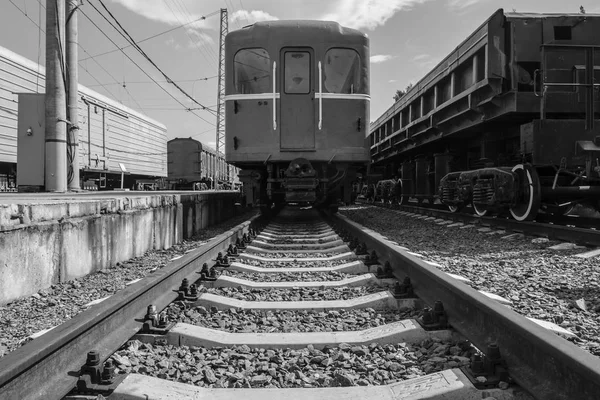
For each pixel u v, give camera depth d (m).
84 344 2.41
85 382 2.11
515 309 3.59
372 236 6.10
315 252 6.55
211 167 36.81
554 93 7.29
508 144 9.58
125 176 32.34
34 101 14.02
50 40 13.12
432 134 11.50
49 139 13.24
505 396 2.05
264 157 9.44
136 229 6.68
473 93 8.37
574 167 7.08
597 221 7.66
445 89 10.29
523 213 7.99
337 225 9.35
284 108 9.44
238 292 4.27
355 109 9.58
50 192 13.23
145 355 2.67
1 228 3.87
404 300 3.74
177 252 7.20
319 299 4.05
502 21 7.42
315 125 9.45
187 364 2.59
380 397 2.12
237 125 9.51
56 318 3.66
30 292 4.27
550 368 2.00
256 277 4.93
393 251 4.80
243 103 9.48
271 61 9.39
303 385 2.36
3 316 3.67
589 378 1.70
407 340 2.91
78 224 5.11
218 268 5.20
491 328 2.54
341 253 6.45
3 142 17.55
